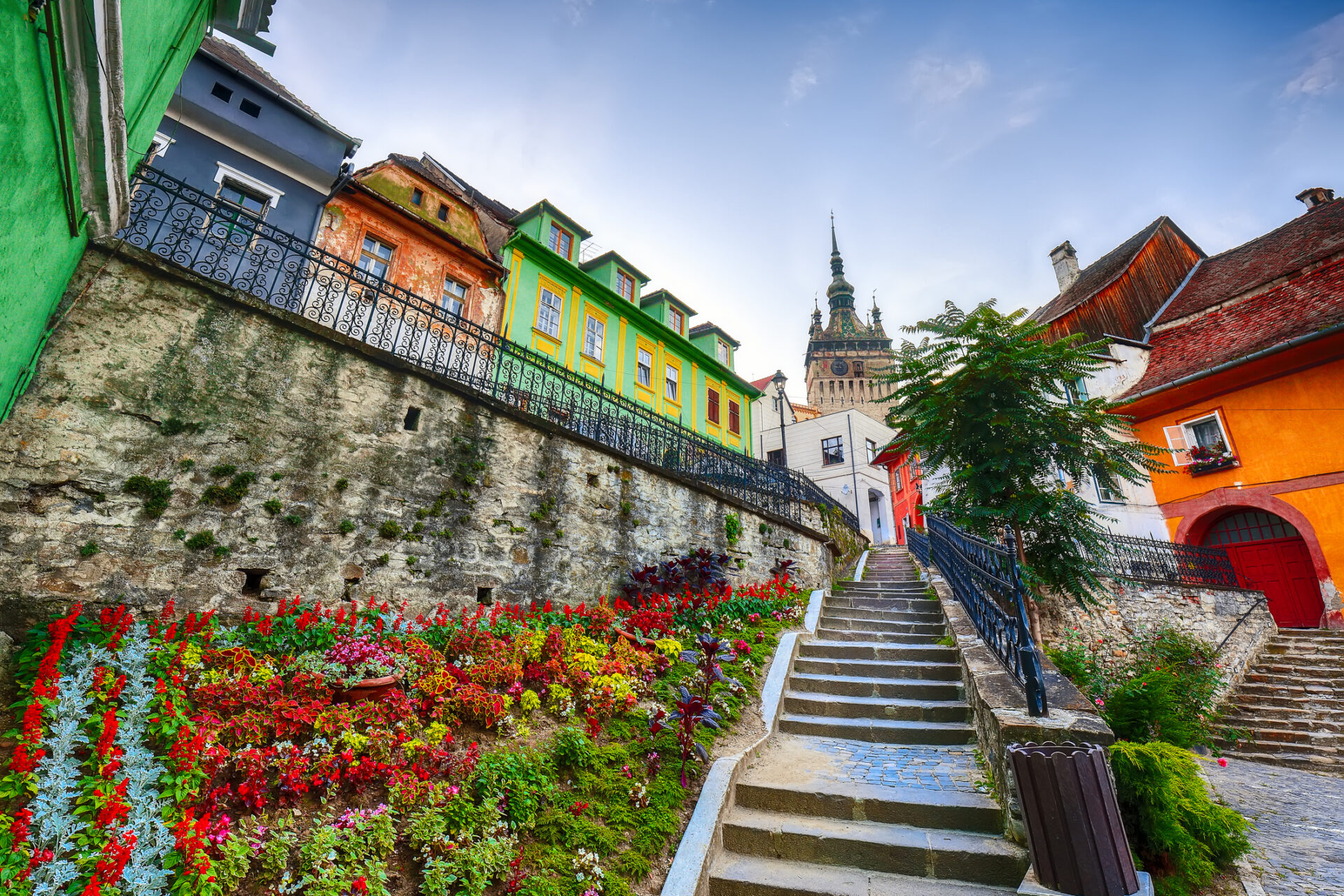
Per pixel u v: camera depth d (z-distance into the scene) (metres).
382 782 3.66
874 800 4.59
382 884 3.06
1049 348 8.62
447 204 14.63
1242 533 14.79
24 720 2.91
